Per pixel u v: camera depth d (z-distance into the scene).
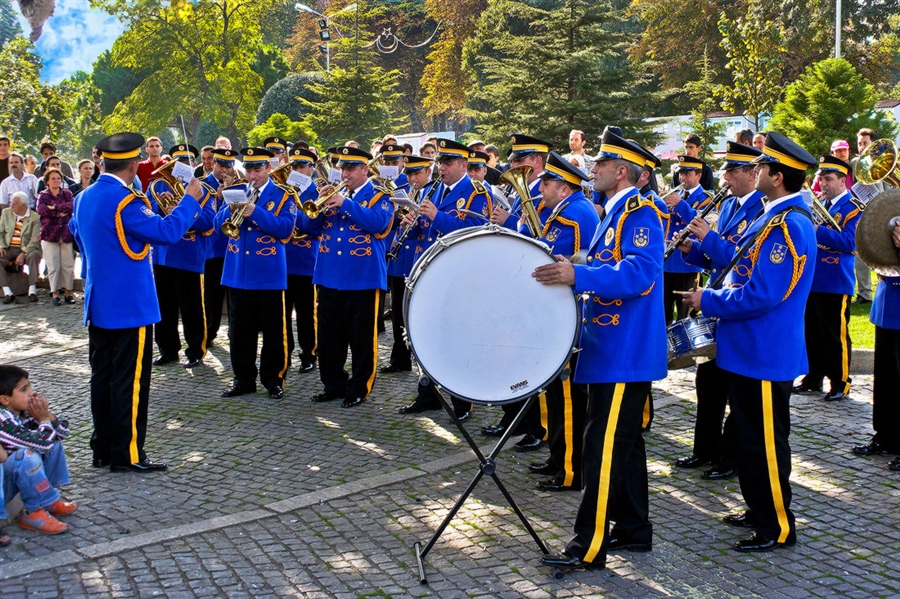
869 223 5.85
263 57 51.38
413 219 7.70
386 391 8.52
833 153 10.18
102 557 4.90
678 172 10.70
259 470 6.34
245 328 8.34
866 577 4.73
